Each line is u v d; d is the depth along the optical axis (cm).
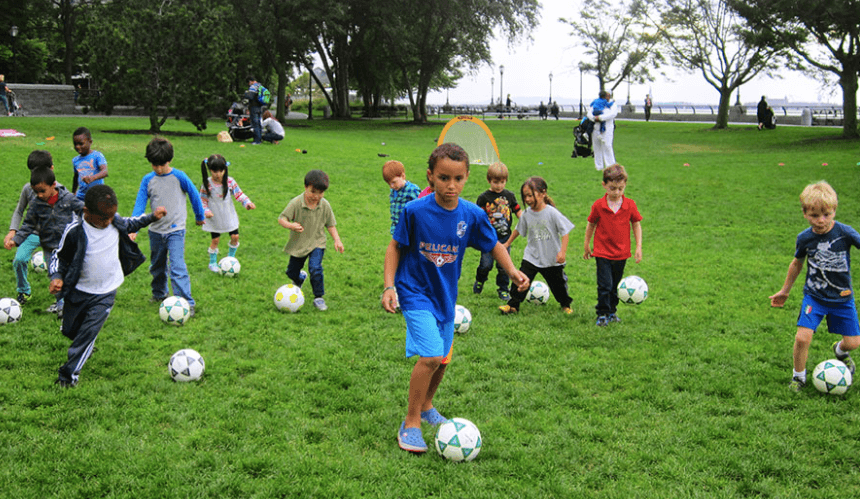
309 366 547
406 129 3769
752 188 1533
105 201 489
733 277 885
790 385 513
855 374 546
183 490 356
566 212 1319
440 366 432
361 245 1028
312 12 3481
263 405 468
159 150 660
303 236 718
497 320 687
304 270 879
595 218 677
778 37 2653
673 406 482
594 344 619
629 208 668
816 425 449
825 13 2391
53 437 408
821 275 500
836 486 378
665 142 2938
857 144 2412
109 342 586
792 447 419
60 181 1264
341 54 4694
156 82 2102
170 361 507
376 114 5462
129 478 366
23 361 529
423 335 400
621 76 4959
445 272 416
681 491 367
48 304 685
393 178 698
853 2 2334
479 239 423
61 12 4022
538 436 430
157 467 379
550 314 718
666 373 544
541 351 595
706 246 1070
